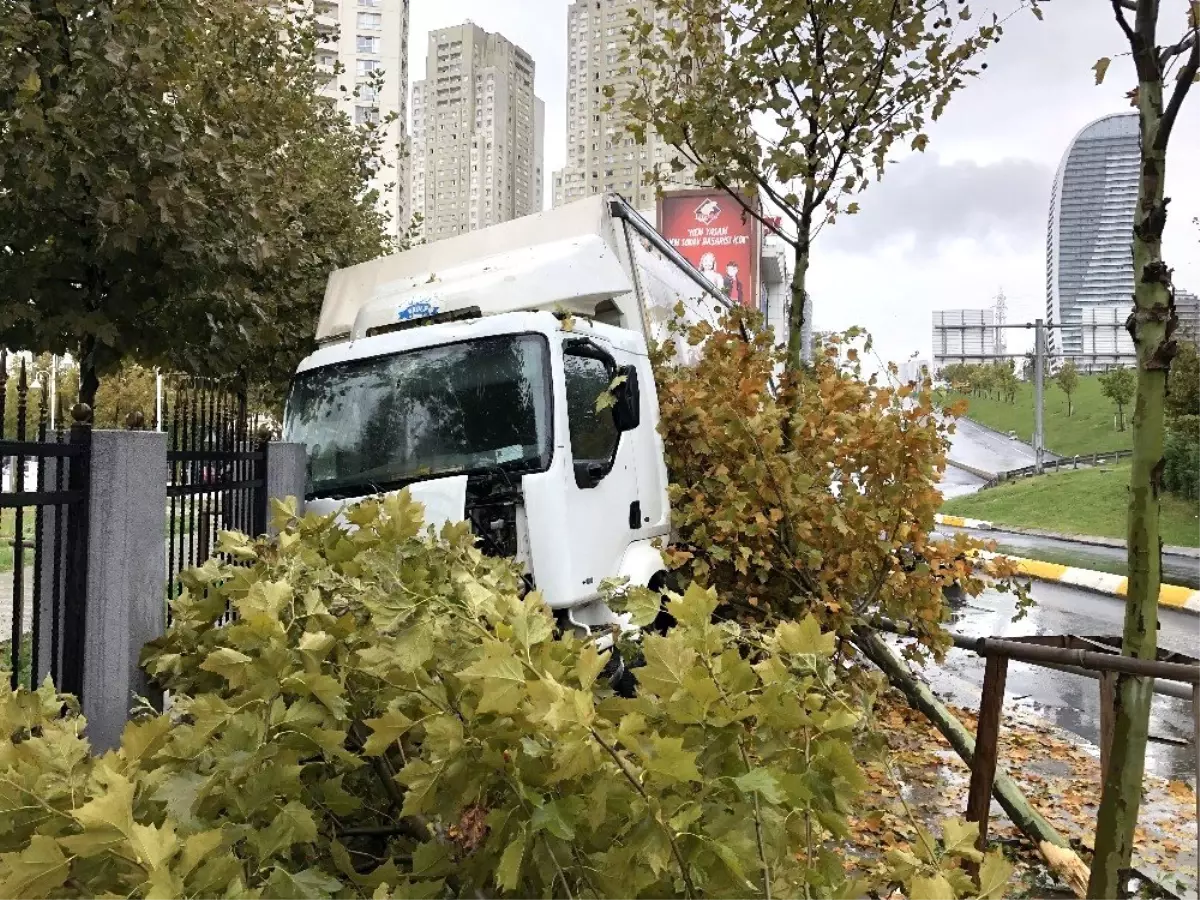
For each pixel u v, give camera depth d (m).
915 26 5.68
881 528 5.25
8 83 4.80
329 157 10.78
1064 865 3.68
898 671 5.23
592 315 6.02
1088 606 13.26
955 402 5.36
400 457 5.05
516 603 2.03
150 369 6.76
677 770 1.42
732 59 6.22
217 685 2.89
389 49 66.50
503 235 6.38
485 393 4.94
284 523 3.46
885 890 2.36
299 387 5.58
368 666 1.91
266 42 8.81
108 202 4.93
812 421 5.60
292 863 1.76
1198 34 2.23
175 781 1.66
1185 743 3.35
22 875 1.35
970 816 3.69
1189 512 28.88
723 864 1.49
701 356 7.13
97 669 3.32
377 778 2.28
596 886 1.53
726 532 5.53
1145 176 2.39
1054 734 6.41
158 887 1.26
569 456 4.82
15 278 5.40
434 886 1.63
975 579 5.40
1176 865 3.97
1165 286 2.42
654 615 2.00
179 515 4.14
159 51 5.18
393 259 6.54
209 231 5.66
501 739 1.61
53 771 1.71
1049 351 44.44
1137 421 2.49
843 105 5.70
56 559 3.35
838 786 1.70
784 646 1.90
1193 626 11.79
